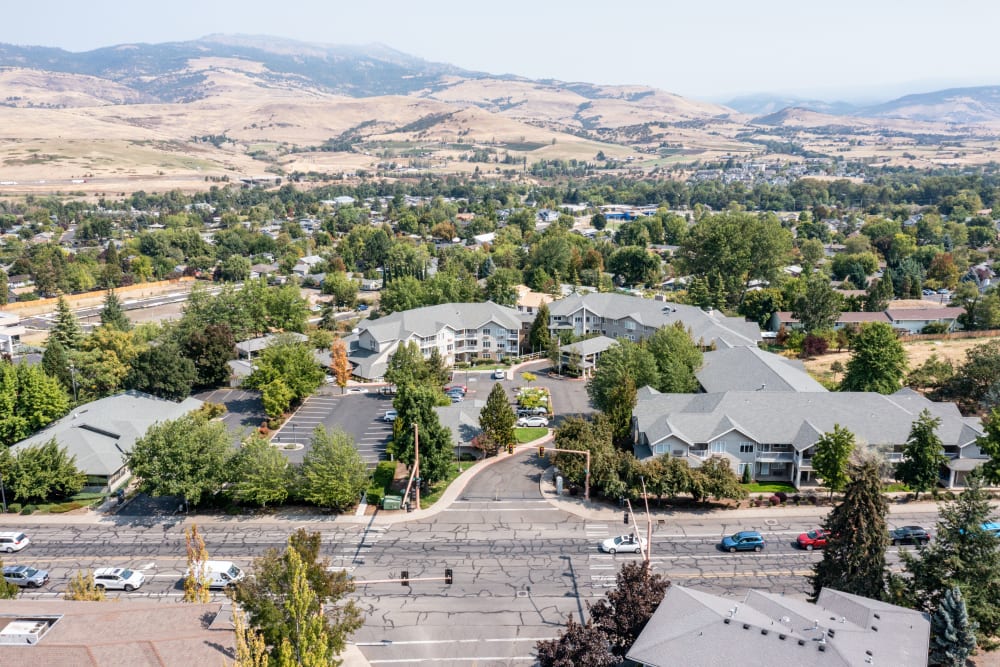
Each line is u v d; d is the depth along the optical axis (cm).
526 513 8088
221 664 4578
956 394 10862
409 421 8525
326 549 7312
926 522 7675
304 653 4509
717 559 7088
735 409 8988
